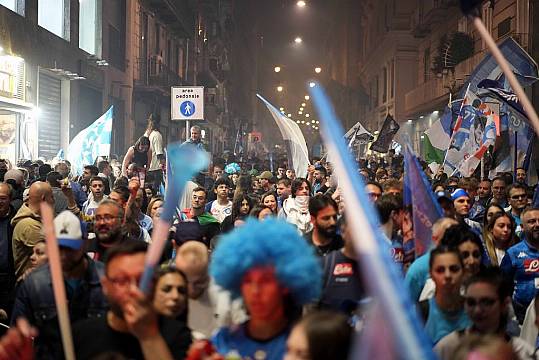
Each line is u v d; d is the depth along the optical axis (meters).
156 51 58.22
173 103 25.77
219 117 95.88
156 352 4.50
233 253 4.62
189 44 75.62
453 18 56.62
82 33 41.50
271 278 4.59
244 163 38.59
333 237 8.73
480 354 3.86
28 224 10.98
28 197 11.25
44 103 33.97
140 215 13.21
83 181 19.55
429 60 68.56
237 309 6.55
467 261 7.64
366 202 2.54
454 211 11.08
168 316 5.57
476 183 17.42
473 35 49.50
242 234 4.69
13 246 11.14
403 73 75.69
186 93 25.69
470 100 19.47
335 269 7.04
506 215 10.89
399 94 75.88
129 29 48.59
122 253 5.19
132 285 4.89
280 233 4.68
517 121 19.98
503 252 10.99
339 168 2.63
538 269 9.90
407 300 2.47
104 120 24.05
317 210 8.67
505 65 4.50
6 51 28.92
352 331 3.89
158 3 54.53
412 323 2.46
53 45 34.53
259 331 4.87
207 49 92.38
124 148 48.03
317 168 23.41
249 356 4.83
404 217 9.12
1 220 11.77
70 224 6.85
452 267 6.58
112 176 22.95
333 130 2.74
